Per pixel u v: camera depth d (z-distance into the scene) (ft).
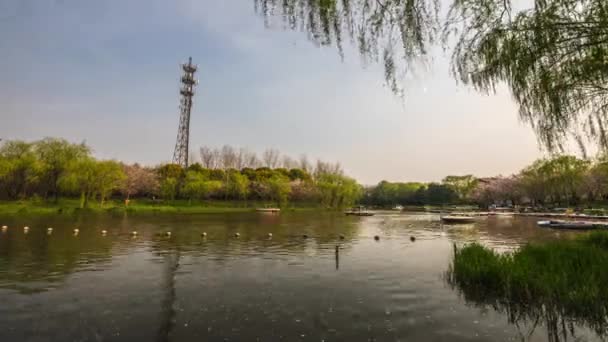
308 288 41.52
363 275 48.26
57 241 78.89
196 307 34.42
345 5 21.08
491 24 24.21
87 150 192.03
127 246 74.18
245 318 31.50
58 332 28.14
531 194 239.09
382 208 356.59
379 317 31.73
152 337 27.37
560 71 23.41
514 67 24.03
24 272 48.75
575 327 28.71
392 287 41.83
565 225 121.08
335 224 146.92
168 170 277.23
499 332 28.30
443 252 69.97
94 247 71.87
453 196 357.82
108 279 45.32
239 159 344.08
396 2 21.12
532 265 40.34
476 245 52.95
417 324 30.09
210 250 70.59
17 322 30.14
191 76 344.49
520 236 99.91
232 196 292.40
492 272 39.32
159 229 110.52
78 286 41.78
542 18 22.54
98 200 212.64
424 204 377.09
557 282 34.30
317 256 64.18
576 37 21.94
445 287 41.50
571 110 24.75
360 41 21.43
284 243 82.58
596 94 24.57
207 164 328.70
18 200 180.55
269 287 41.91
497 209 277.85
